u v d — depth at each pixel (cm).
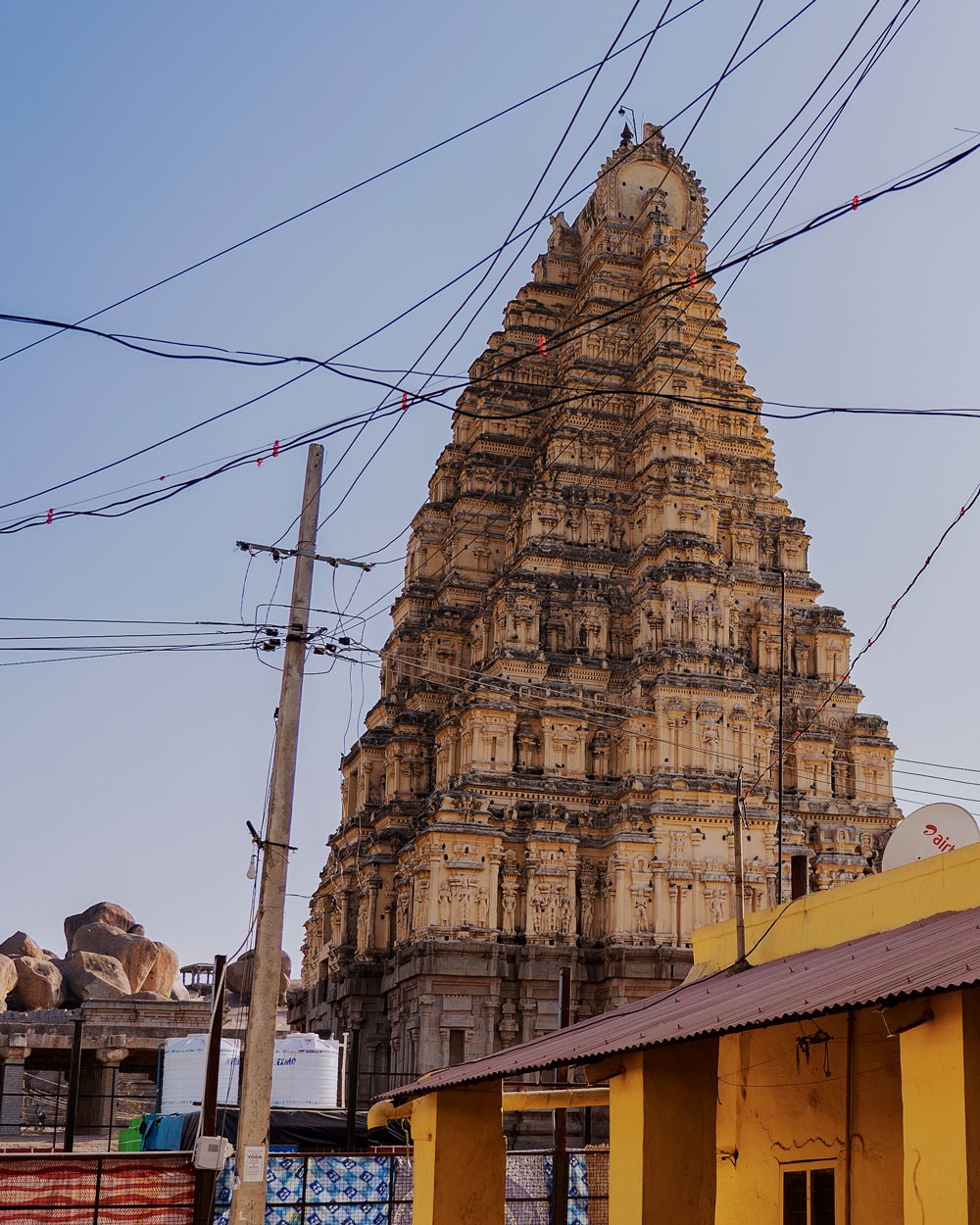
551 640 8394
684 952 7350
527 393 9906
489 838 7512
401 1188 3959
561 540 8719
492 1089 2953
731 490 9412
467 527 9481
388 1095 3047
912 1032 1812
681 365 9038
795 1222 2592
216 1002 3741
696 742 7838
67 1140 4231
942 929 2148
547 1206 4053
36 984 11512
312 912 10000
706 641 8150
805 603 9206
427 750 8850
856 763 8712
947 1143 1723
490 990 7269
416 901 7519
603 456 9031
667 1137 2256
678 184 10212
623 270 9775
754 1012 1980
